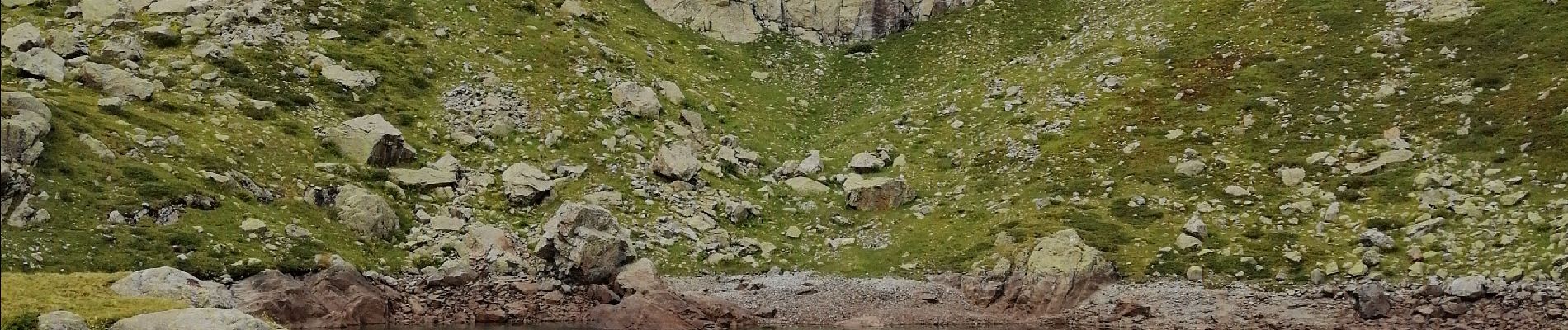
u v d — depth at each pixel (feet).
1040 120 214.07
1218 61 225.15
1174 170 187.42
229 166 157.07
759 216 189.47
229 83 187.21
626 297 136.46
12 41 183.01
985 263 161.99
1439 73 201.36
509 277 145.89
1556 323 125.59
